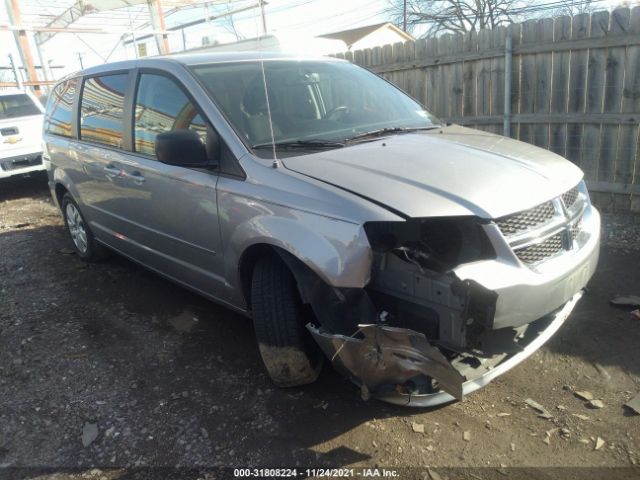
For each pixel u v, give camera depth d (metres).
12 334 4.06
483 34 6.86
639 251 4.97
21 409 3.17
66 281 5.11
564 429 2.75
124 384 3.37
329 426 2.87
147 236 4.07
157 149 3.17
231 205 3.09
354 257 2.51
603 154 6.21
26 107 10.08
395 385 2.62
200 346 3.75
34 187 10.46
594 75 6.07
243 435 2.84
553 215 2.84
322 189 2.70
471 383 2.61
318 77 3.96
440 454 2.63
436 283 2.46
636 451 2.58
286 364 3.04
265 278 2.99
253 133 3.25
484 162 2.96
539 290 2.57
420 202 2.52
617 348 3.40
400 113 4.04
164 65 3.78
